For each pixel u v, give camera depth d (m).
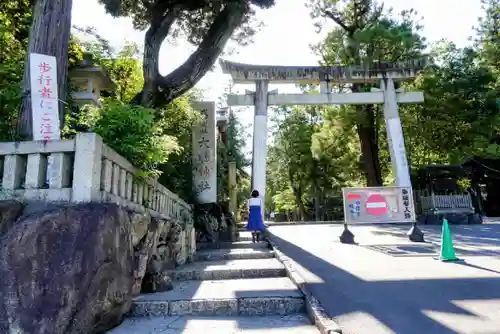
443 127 19.89
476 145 20.62
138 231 4.76
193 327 3.95
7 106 5.52
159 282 5.19
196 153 11.47
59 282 3.25
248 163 24.25
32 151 4.34
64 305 3.19
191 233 8.21
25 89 5.47
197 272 6.21
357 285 4.92
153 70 8.11
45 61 4.98
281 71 13.91
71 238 3.50
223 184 15.66
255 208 10.12
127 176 5.21
